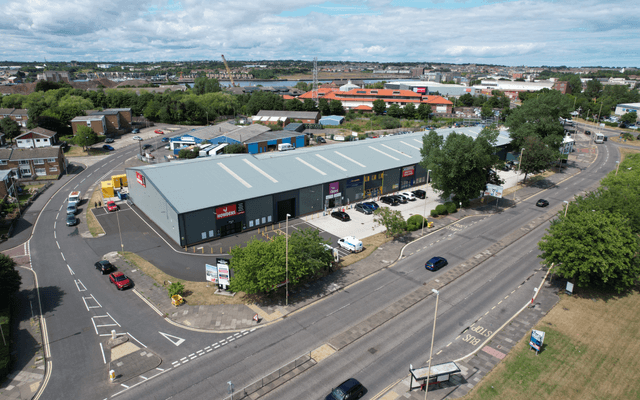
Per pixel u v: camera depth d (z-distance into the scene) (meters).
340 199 83.62
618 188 66.00
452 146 77.38
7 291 45.28
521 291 51.88
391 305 48.41
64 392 34.72
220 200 66.75
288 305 48.31
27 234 70.06
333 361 38.69
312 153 92.25
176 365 38.12
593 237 47.75
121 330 43.50
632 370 38.06
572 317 46.34
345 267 58.00
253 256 46.78
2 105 196.75
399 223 66.00
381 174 89.81
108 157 126.62
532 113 111.69
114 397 34.19
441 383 35.84
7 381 36.03
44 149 107.44
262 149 134.00
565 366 38.44
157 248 63.81
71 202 83.19
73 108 164.62
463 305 48.59
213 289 51.75
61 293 51.03
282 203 75.44
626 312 47.56
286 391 34.78
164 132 167.75
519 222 75.75
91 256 61.31
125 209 81.81
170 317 45.75
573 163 123.75
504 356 39.69
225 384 35.66
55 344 41.22
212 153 122.62
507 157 122.06
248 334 42.81
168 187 68.50
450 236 69.19
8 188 85.88
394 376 36.72
